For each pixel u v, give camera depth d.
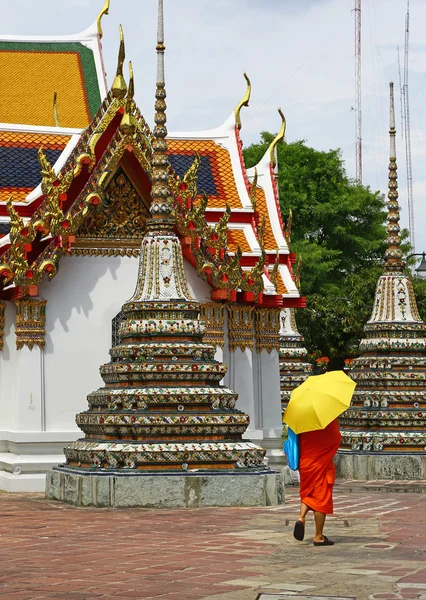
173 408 19.27
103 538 14.89
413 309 28.72
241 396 26.44
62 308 24.58
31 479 23.67
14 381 24.47
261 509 18.59
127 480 18.77
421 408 27.62
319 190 62.44
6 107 35.00
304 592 10.79
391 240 29.17
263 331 27.67
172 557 13.10
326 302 52.12
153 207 20.88
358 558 13.04
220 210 27.94
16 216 23.36
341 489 24.31
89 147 23.73
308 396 14.39
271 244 28.84
